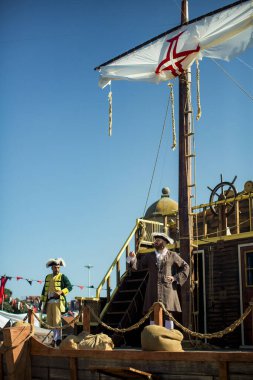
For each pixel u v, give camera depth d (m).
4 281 18.89
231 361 7.83
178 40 14.66
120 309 16.31
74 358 9.98
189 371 8.33
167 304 11.26
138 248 17.38
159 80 15.13
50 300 13.61
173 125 14.94
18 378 10.76
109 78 15.89
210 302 14.70
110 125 15.92
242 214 17.09
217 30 14.18
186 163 14.12
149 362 8.82
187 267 11.60
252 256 14.14
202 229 17.77
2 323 21.38
